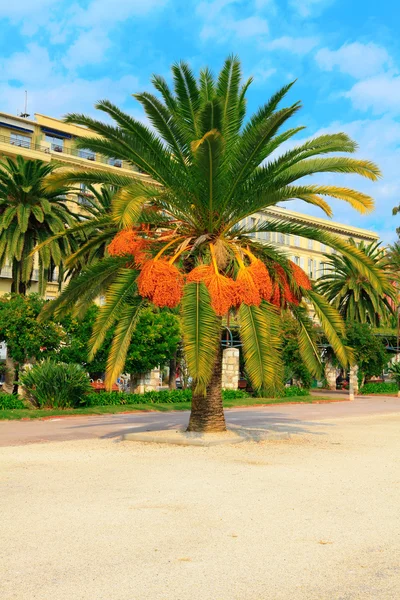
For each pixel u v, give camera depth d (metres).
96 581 5.18
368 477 10.16
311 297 14.96
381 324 48.75
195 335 12.27
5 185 31.69
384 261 47.47
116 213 12.34
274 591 4.98
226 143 14.59
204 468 10.88
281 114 12.64
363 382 47.28
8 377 29.23
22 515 7.42
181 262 14.42
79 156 53.91
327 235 14.27
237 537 6.53
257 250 14.89
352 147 14.14
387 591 5.01
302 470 10.77
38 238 31.95
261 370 12.80
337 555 5.95
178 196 14.12
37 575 5.32
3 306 27.23
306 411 27.86
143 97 13.36
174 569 5.49
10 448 13.83
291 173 14.04
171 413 25.58
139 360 30.95
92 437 16.22
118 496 8.52
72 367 25.75
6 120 49.31
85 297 15.73
